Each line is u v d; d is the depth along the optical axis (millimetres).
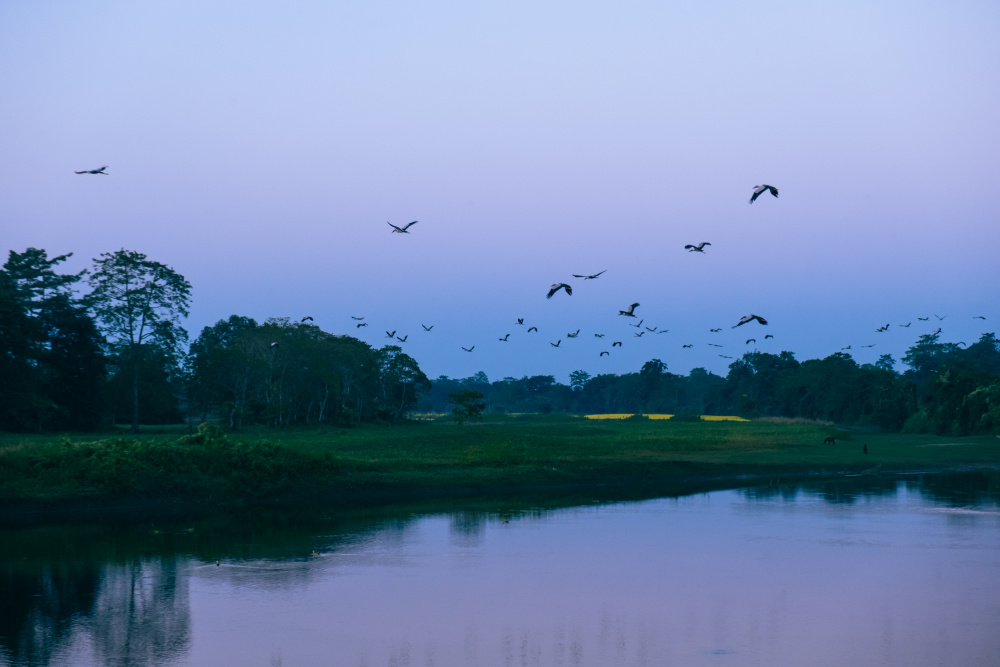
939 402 128500
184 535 45000
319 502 57156
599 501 58156
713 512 52938
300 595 33000
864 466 77250
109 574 36188
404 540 43750
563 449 82812
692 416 175375
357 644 27281
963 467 78562
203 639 27734
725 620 29859
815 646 27016
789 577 35812
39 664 25312
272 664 25531
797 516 51250
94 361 91938
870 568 37312
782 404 197625
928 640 27516
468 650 26797
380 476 62438
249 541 43406
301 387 116062
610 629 28875
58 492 51875
